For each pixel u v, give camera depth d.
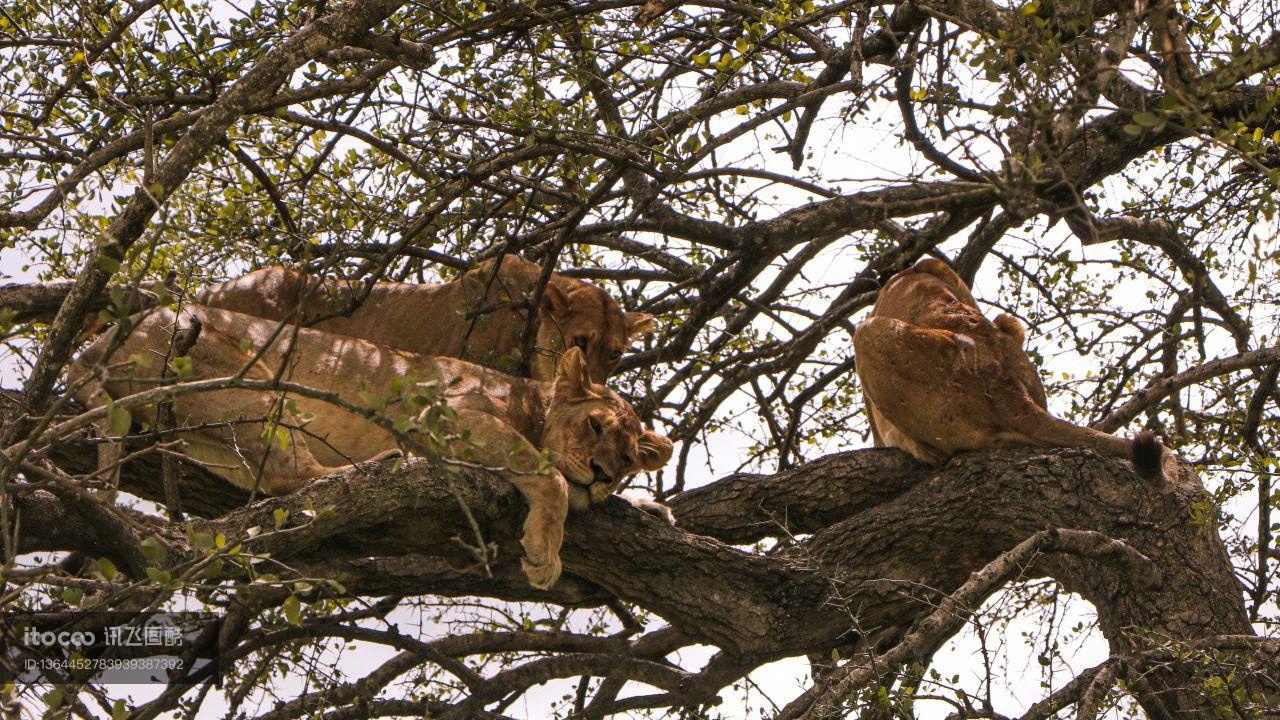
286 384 5.91
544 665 11.05
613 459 10.14
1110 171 12.45
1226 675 8.87
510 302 11.12
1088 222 7.50
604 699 12.45
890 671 8.96
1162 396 12.48
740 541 11.88
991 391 11.88
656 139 10.91
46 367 7.91
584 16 10.95
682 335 13.30
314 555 9.84
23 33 10.66
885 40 12.18
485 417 9.77
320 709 10.48
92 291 7.93
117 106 9.83
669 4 10.48
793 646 10.77
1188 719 10.03
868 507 11.86
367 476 9.04
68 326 7.91
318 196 11.50
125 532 7.94
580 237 12.38
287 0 11.41
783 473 11.98
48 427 6.84
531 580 9.68
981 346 12.21
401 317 12.25
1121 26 7.87
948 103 9.17
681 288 12.60
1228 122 7.55
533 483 9.76
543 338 12.53
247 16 10.75
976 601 9.36
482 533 9.95
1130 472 11.23
